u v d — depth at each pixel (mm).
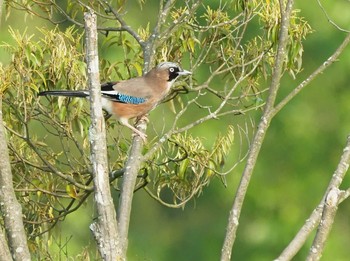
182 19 14203
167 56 14719
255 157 11016
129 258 29359
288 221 28172
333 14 26766
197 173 14352
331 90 28188
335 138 28328
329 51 27109
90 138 9766
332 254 27281
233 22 14773
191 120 27172
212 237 29609
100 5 15375
